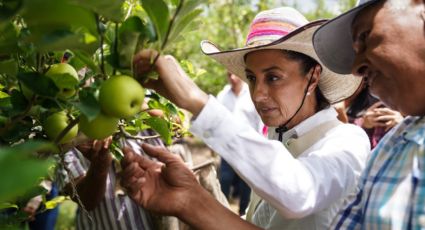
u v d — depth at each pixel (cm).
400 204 106
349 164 136
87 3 80
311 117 153
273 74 149
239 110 425
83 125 99
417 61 100
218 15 768
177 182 126
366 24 108
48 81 97
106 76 100
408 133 111
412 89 103
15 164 44
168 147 207
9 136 109
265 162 116
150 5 91
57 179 186
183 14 95
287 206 118
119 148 162
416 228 101
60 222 511
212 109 111
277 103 151
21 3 69
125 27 97
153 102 135
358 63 112
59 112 108
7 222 121
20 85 102
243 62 174
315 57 149
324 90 165
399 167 110
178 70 109
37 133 119
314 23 140
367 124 265
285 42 143
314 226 139
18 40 97
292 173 119
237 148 114
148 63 101
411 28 101
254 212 165
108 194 189
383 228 107
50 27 82
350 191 135
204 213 126
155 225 191
